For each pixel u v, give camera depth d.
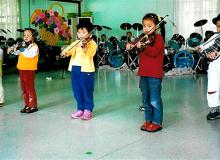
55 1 12.14
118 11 12.54
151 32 3.72
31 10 11.65
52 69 11.12
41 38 11.59
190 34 10.56
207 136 3.71
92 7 13.08
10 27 11.32
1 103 5.39
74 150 3.32
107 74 9.73
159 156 3.14
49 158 3.12
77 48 4.44
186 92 6.52
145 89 3.88
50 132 3.92
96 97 6.08
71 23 12.37
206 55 4.34
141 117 4.59
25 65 4.79
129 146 3.41
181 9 11.22
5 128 4.11
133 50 4.05
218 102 4.33
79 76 4.44
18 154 3.23
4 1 11.17
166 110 4.98
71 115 4.70
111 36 12.18
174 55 10.16
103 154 3.21
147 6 11.91
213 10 10.67
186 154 3.18
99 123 4.29
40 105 5.43
